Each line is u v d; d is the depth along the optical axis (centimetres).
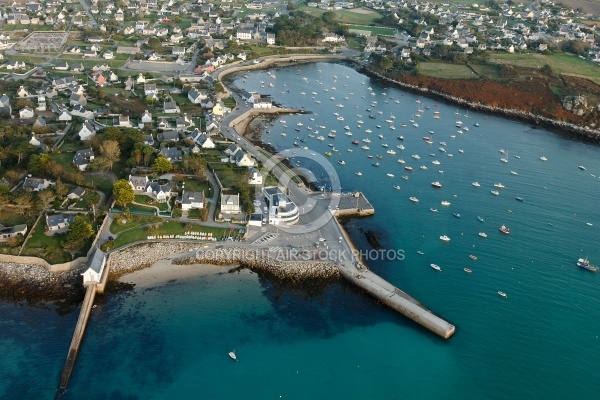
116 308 14500
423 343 14262
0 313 13900
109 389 12219
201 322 14338
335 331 14488
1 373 12294
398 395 12681
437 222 19925
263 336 14100
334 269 16512
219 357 13350
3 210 17412
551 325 15088
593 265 17788
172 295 15125
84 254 15775
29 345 13075
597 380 13400
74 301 14450
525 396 12862
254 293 15525
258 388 12594
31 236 16362
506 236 19275
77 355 12975
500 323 15038
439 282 16525
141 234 17100
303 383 12825
